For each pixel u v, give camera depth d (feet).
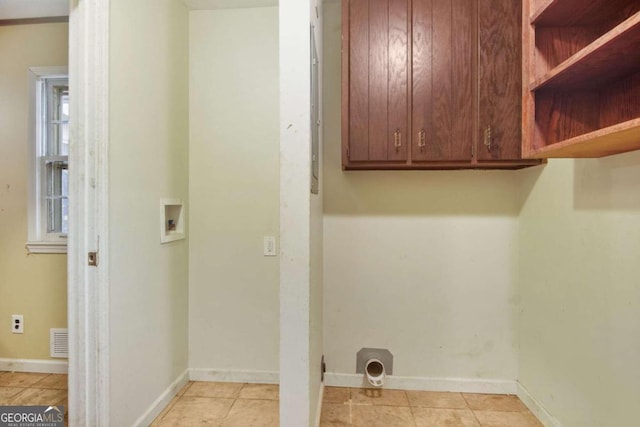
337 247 7.36
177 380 7.07
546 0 3.97
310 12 4.55
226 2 7.17
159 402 6.38
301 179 4.42
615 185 4.54
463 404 6.71
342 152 6.27
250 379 7.49
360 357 7.38
